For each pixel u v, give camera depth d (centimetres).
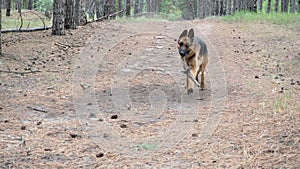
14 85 965
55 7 1756
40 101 834
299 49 1570
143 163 527
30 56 1326
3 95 866
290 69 1229
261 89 961
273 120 695
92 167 511
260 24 2247
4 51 1355
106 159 539
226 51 1563
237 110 777
